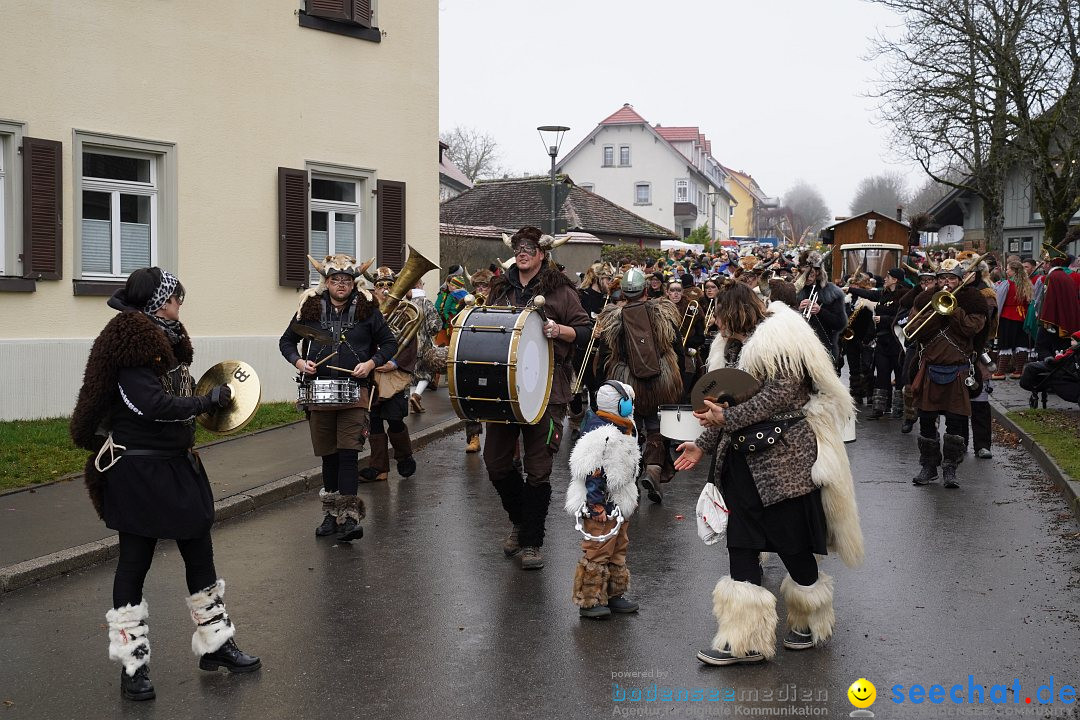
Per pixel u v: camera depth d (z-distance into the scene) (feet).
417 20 54.54
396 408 32.94
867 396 52.80
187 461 16.85
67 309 40.91
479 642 18.61
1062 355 44.73
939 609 20.13
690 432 20.03
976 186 112.47
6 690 16.51
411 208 54.95
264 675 17.08
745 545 17.51
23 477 30.63
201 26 45.06
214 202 45.91
